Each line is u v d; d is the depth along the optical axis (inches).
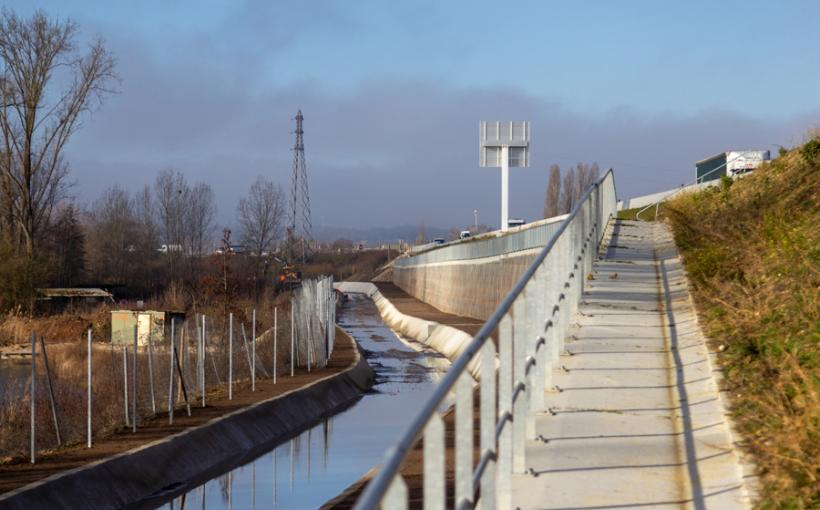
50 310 2536.9
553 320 432.5
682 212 1074.1
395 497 137.6
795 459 278.2
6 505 605.9
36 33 2480.3
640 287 679.7
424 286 3799.2
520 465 311.1
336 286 6574.8
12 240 2527.1
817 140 926.4
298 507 713.6
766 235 663.8
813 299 449.4
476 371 1371.8
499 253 2161.7
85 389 1026.1
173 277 3622.0
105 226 3764.8
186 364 1098.7
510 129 2733.8
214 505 721.6
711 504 279.1
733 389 382.0
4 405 860.6
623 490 295.0
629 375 434.3
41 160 2566.4
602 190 1003.3
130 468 746.2
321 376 1344.7
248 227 4234.7
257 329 1919.3
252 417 985.5
